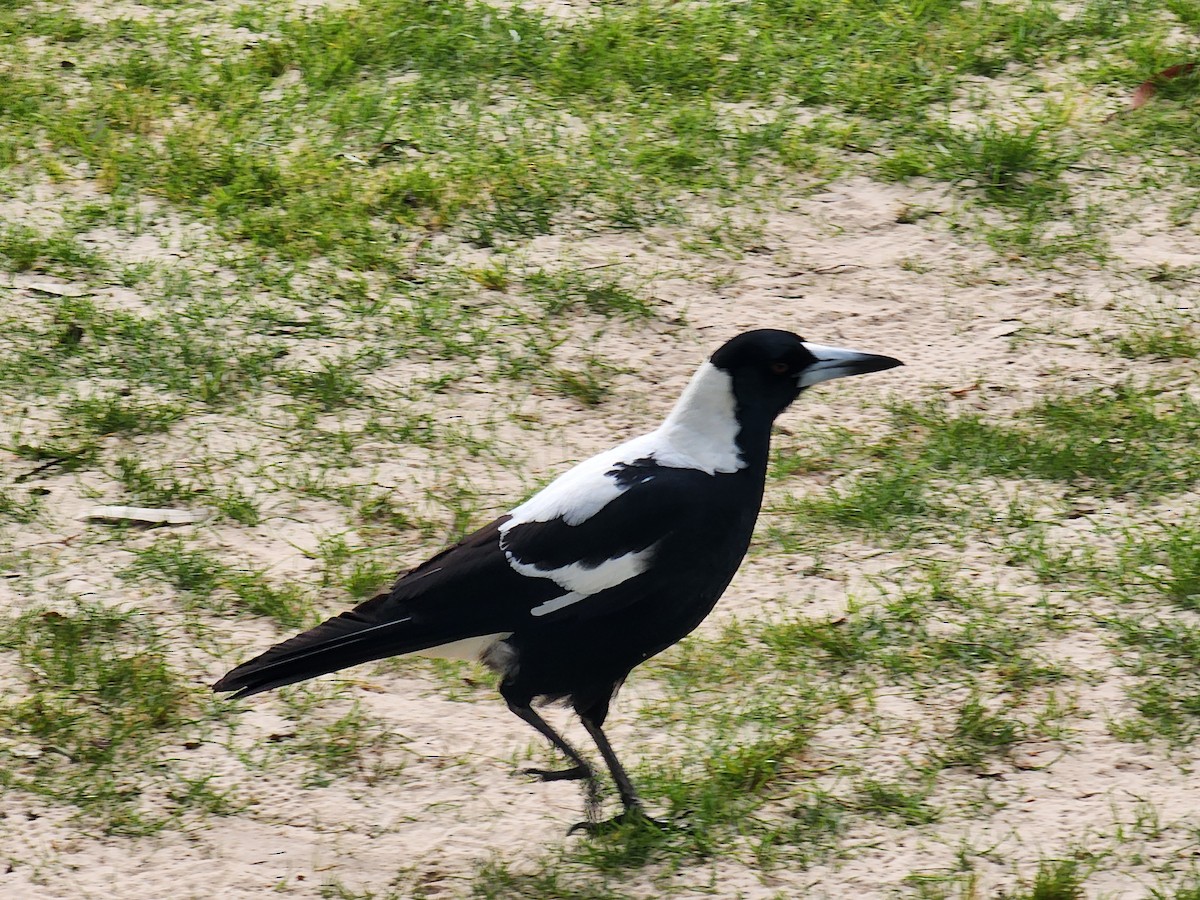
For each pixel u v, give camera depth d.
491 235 13.98
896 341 12.61
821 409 11.76
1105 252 13.77
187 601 9.45
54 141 15.34
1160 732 8.36
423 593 7.77
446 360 12.29
